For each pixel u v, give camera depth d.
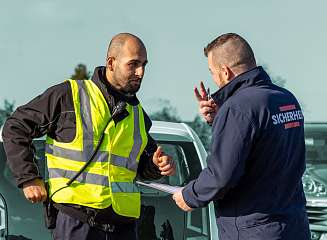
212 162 8.80
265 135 8.91
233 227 9.04
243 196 8.99
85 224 9.44
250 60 9.20
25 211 10.56
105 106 9.53
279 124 8.99
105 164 9.47
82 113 9.43
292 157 9.18
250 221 8.96
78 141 9.39
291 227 9.06
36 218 10.58
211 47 9.29
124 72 9.48
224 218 9.12
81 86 9.54
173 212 11.09
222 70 9.20
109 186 9.48
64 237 9.44
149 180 10.23
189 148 11.60
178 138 11.54
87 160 9.40
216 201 9.21
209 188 8.79
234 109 8.85
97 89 9.55
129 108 9.73
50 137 9.56
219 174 8.72
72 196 9.37
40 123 9.41
